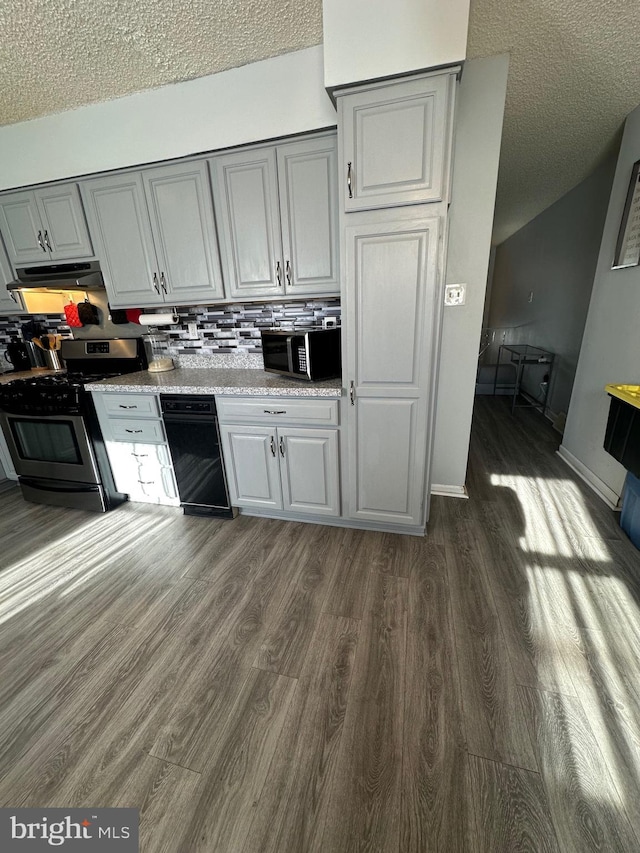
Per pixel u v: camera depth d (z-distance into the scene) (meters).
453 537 2.04
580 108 2.20
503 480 2.68
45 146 2.15
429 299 1.60
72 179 2.19
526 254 5.04
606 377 2.46
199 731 1.15
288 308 2.39
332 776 1.02
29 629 1.55
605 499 2.37
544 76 1.87
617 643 1.38
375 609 1.57
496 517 2.22
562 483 2.62
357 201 1.55
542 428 3.76
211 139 1.88
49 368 3.00
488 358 6.07
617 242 2.35
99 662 1.39
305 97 1.70
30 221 2.36
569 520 2.17
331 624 1.51
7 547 2.12
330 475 2.03
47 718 1.20
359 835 0.91
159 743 1.12
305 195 1.84
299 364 1.98
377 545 2.00
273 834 0.91
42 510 2.53
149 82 1.84
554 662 1.32
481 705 1.18
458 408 2.28
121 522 2.34
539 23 1.51
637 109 2.17
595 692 1.21
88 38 1.54
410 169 1.46
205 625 1.54
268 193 1.89
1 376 2.70
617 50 1.67
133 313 2.64
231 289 2.12
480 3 1.41
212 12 1.42
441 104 1.36
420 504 1.94
